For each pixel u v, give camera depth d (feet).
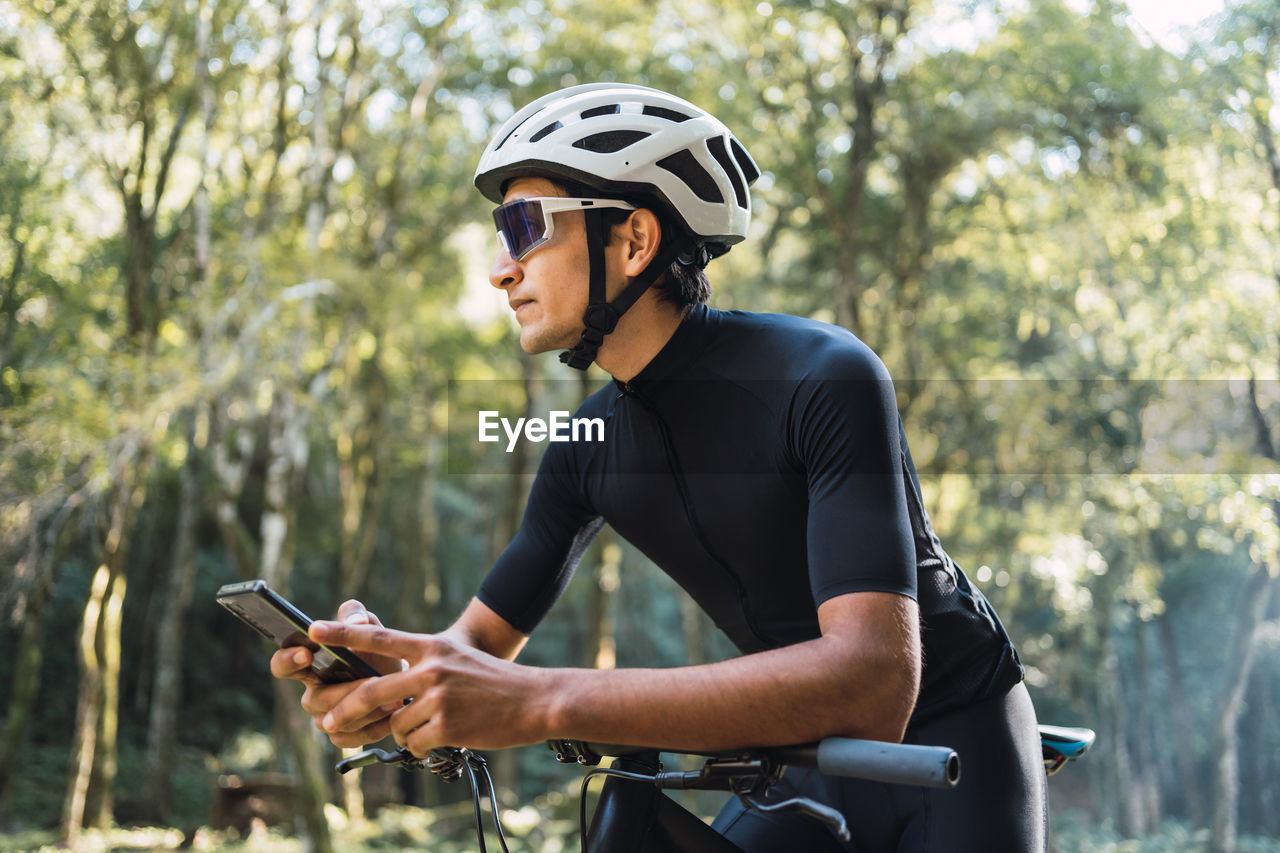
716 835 3.98
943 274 53.98
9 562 44.47
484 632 5.02
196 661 92.02
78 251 48.37
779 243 58.18
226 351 40.06
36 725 74.64
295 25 42.60
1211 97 40.32
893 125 47.96
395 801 71.20
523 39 49.52
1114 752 78.64
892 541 3.53
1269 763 97.60
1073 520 50.98
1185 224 43.47
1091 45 41.73
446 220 58.03
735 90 46.47
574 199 4.19
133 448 43.21
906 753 2.96
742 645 4.87
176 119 44.68
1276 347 43.52
